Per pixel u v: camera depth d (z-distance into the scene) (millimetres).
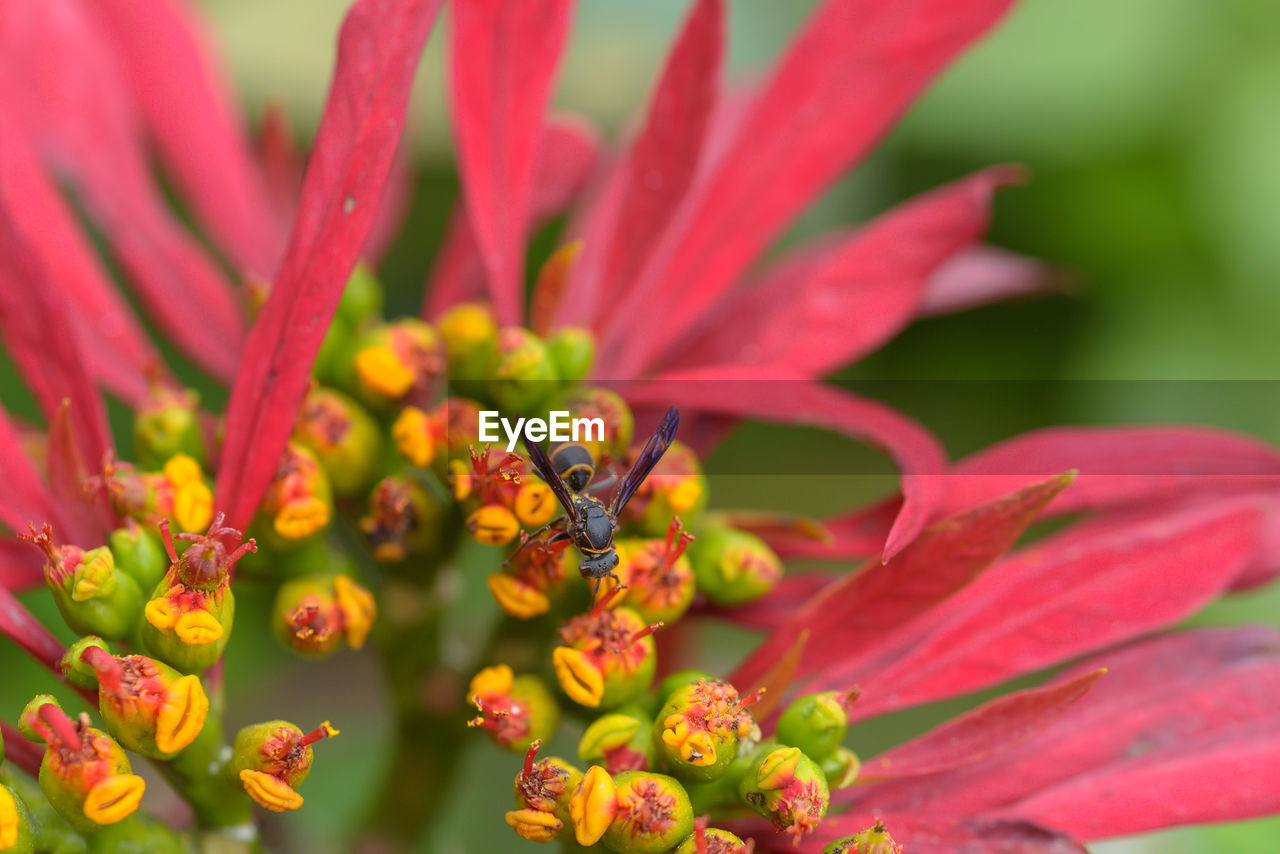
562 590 278
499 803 360
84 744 257
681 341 297
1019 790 273
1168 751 274
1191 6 407
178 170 308
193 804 270
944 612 282
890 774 268
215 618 263
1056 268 421
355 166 264
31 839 261
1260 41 405
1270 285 404
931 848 266
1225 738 273
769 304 297
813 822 262
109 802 257
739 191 291
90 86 303
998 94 407
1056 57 407
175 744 260
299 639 275
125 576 265
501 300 283
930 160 415
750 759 267
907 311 294
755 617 284
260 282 293
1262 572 287
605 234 302
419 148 402
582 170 311
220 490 271
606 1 422
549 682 276
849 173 409
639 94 412
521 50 279
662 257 294
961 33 286
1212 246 408
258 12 409
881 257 295
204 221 309
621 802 262
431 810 296
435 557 287
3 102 291
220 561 262
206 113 309
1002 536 268
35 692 338
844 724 266
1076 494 284
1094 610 278
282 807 263
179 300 302
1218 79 404
